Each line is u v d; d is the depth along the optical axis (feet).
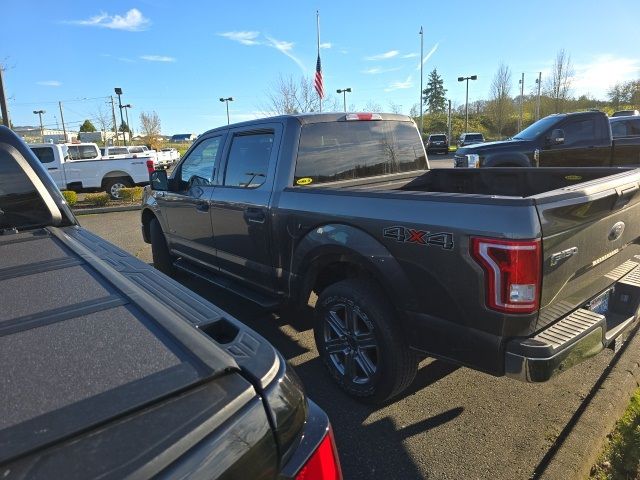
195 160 15.88
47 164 50.90
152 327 4.18
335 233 9.98
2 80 49.52
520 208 7.18
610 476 8.22
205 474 2.90
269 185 12.21
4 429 2.84
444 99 256.32
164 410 3.11
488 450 8.77
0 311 4.50
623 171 11.59
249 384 3.53
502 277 7.32
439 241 8.05
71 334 4.04
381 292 9.60
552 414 9.78
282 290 12.17
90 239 7.57
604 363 11.68
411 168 15.20
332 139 12.84
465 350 8.11
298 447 3.78
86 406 3.06
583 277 8.54
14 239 7.35
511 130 187.52
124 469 2.66
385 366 9.41
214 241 14.83
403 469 8.35
